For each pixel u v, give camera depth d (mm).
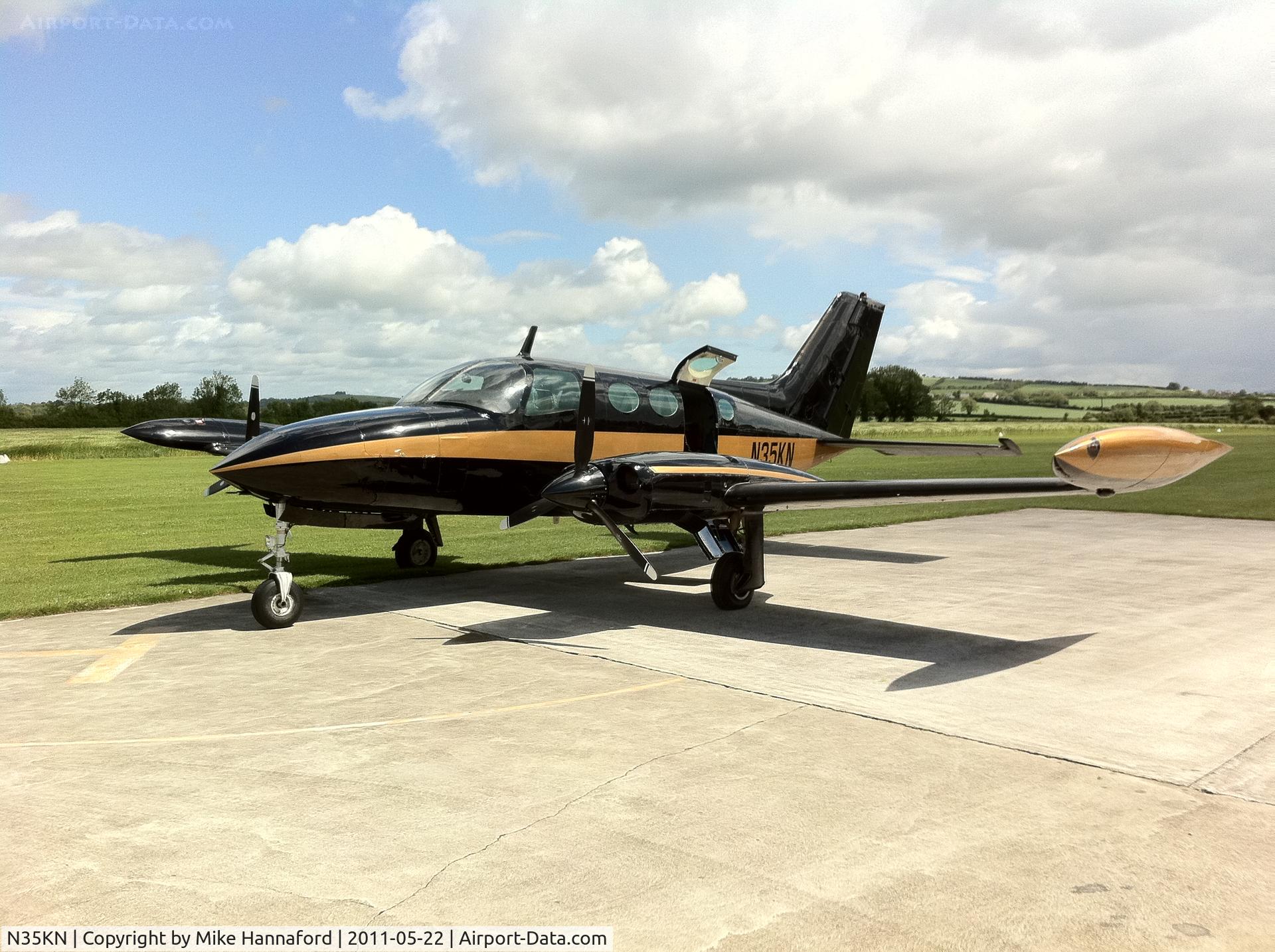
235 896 3312
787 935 3016
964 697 5926
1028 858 3590
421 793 4297
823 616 8719
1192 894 3307
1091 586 10312
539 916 3154
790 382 14383
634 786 4375
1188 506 20547
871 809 4090
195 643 7656
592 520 8578
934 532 16203
